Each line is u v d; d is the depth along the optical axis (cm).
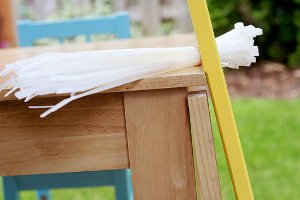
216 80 123
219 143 236
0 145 129
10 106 128
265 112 477
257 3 575
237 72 574
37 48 222
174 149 126
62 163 129
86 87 122
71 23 266
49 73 121
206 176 124
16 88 123
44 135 129
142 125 126
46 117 128
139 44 205
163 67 125
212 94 123
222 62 130
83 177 231
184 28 621
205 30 122
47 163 129
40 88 121
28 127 129
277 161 394
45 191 270
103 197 354
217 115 123
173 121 126
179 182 127
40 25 266
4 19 381
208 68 123
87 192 364
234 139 122
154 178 128
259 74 568
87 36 265
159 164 127
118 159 129
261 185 362
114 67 123
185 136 126
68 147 129
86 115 127
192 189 127
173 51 127
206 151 124
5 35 383
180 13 621
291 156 400
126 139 128
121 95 126
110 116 127
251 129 443
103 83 122
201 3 122
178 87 124
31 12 623
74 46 221
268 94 529
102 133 128
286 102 502
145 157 127
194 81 122
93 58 123
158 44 201
